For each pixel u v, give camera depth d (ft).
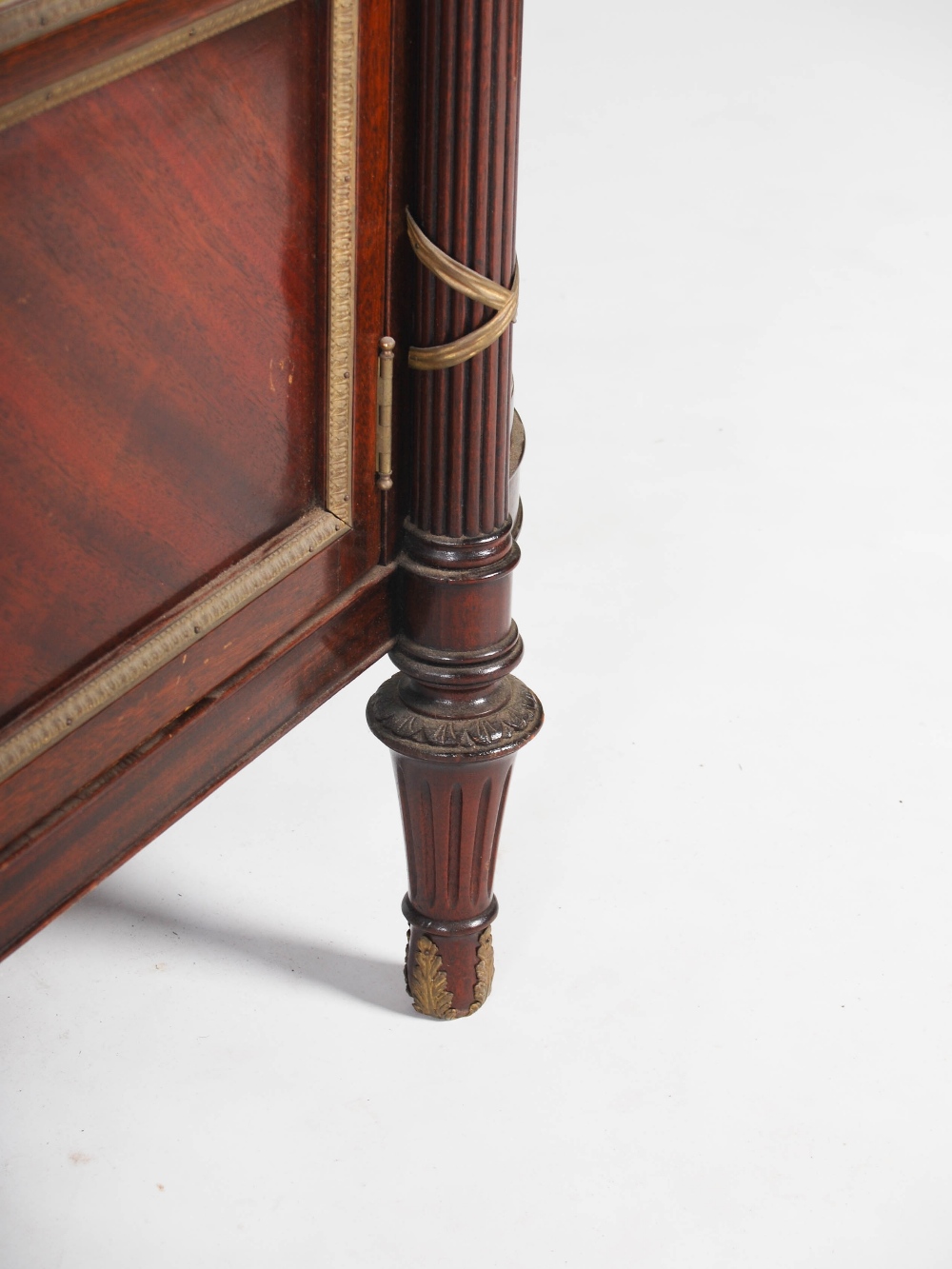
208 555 3.14
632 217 7.17
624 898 4.19
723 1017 3.95
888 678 4.79
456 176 3.20
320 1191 3.64
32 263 2.78
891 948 4.09
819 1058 3.88
